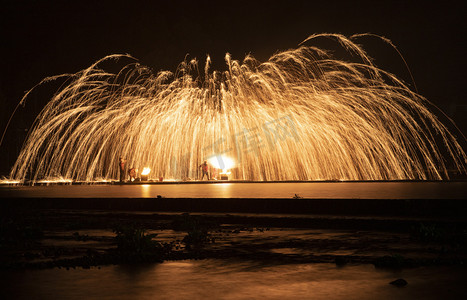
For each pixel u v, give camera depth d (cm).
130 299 599
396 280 656
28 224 1475
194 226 1280
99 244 1066
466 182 2972
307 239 1088
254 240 1085
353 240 1063
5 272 764
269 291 629
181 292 630
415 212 1364
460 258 827
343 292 618
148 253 887
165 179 4053
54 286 667
